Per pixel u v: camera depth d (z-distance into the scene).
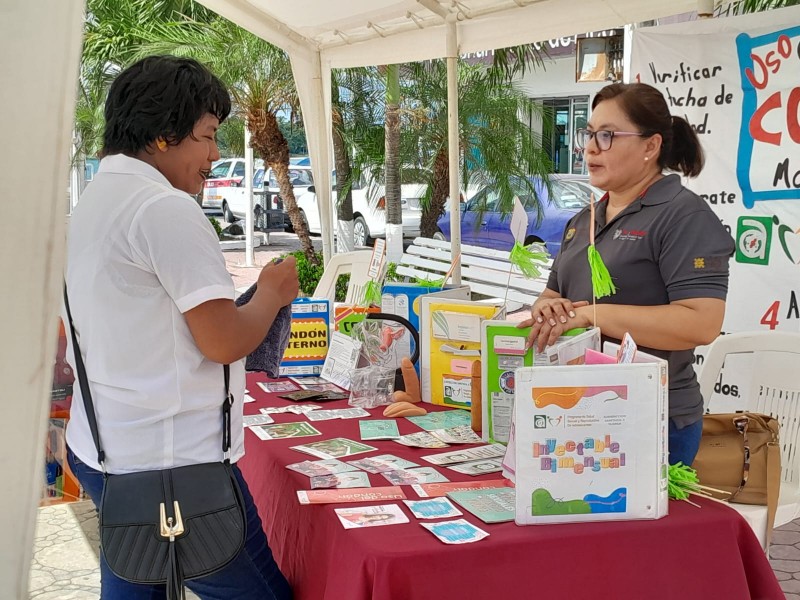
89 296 1.63
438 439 2.31
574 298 2.34
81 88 9.19
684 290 2.02
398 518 1.73
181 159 1.71
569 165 11.92
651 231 2.10
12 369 0.73
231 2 5.29
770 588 1.72
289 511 2.01
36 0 0.69
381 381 2.71
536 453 1.67
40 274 0.73
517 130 8.98
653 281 2.12
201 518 1.62
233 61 8.38
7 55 0.69
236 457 1.75
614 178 2.17
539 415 1.67
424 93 9.05
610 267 2.16
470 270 6.94
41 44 0.70
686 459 2.10
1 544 0.75
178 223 1.59
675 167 2.20
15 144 0.70
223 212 16.17
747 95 3.49
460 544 1.58
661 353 2.08
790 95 3.34
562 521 1.69
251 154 11.72
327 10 4.76
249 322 1.71
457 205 4.80
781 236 3.43
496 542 1.59
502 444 2.26
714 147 3.63
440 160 8.97
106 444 1.66
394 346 2.80
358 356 2.87
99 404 1.66
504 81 9.23
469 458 2.15
